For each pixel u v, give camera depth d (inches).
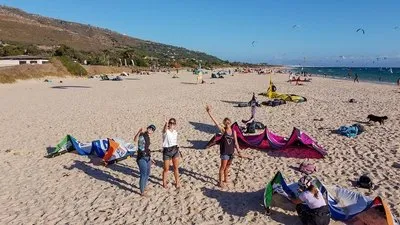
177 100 1015.0
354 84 1738.4
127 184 366.3
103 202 324.8
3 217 300.7
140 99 1051.9
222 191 337.7
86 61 3073.3
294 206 291.1
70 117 759.1
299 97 954.7
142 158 329.7
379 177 361.7
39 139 568.1
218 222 279.3
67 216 299.3
